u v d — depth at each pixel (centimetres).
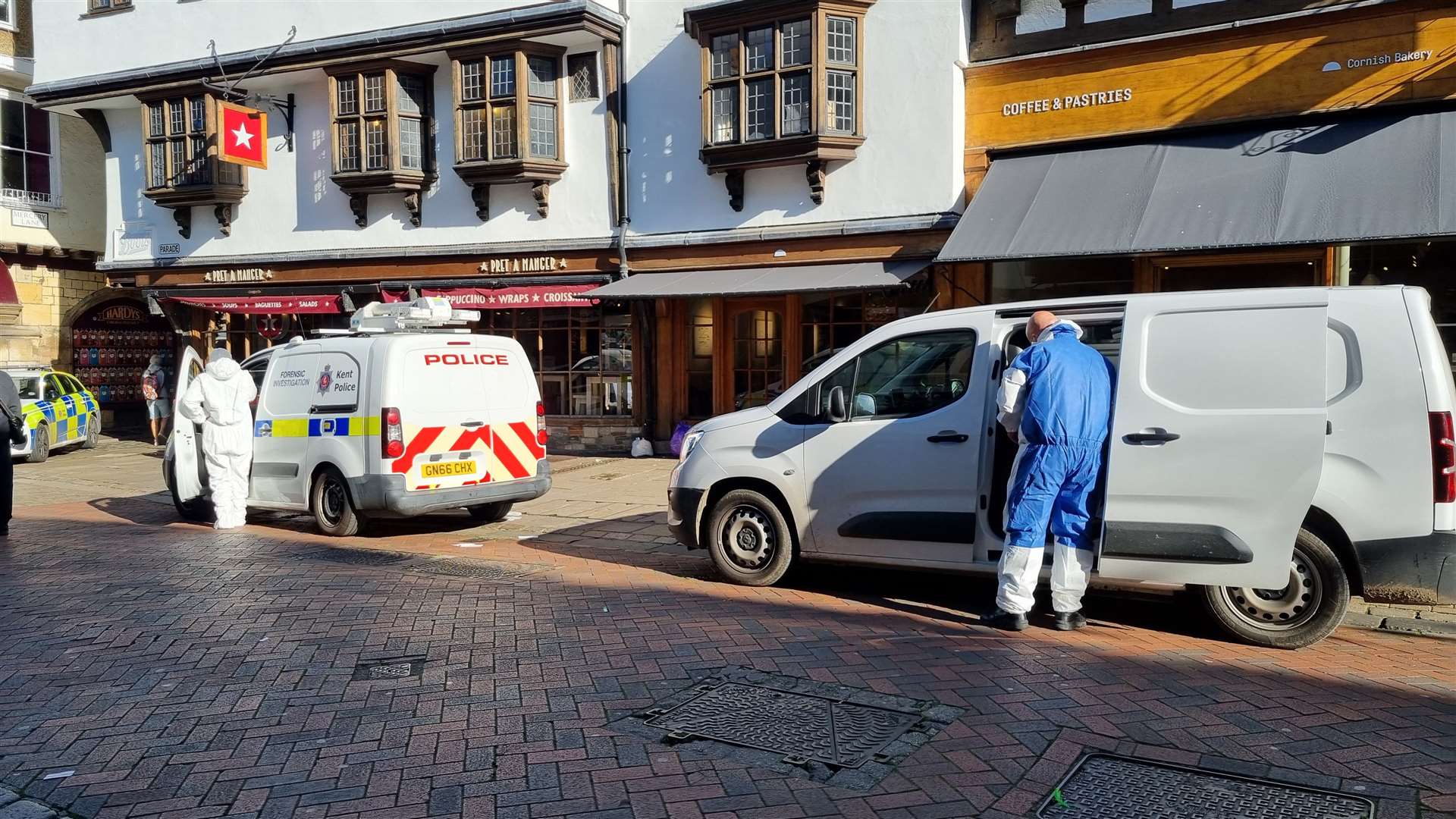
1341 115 1091
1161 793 379
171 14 1800
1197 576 565
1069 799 376
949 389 665
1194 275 1180
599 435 1617
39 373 1758
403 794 389
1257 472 547
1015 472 600
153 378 1970
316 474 993
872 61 1335
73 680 530
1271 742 427
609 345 1619
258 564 834
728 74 1402
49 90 1886
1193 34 1147
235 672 540
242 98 1767
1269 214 1009
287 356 1033
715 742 435
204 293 1895
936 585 740
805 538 711
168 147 1844
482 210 1630
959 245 1141
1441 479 531
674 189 1497
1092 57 1214
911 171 1317
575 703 485
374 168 1667
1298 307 550
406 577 777
